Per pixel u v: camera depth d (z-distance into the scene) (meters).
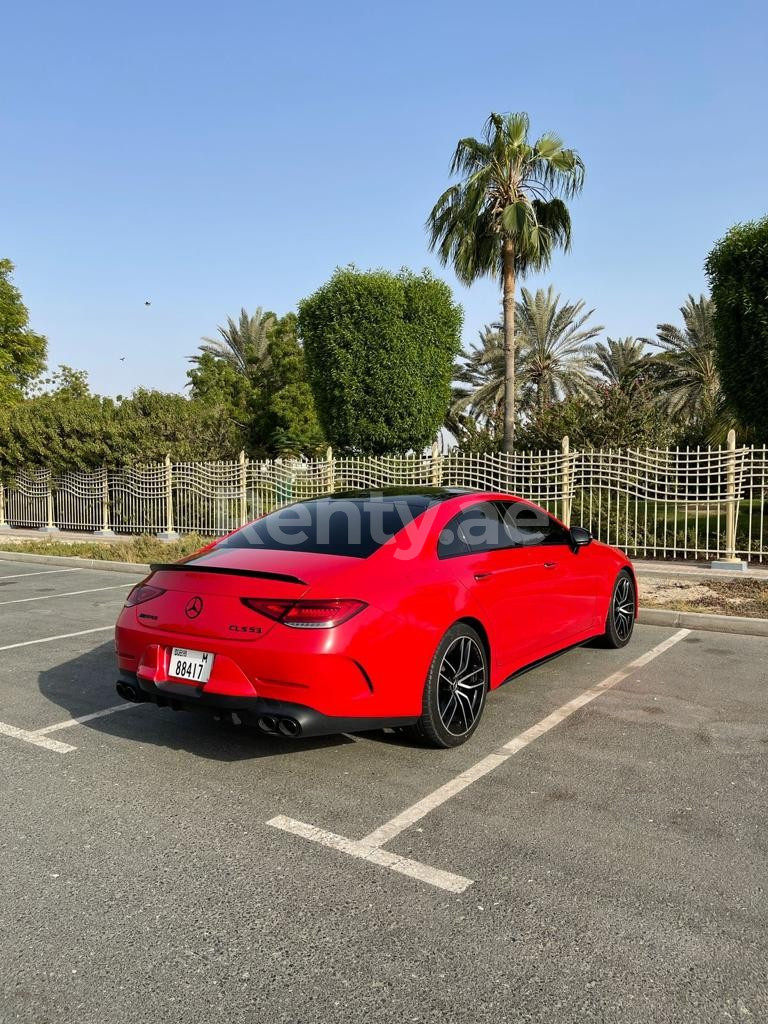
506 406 17.19
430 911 2.61
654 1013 2.11
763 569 10.65
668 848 3.04
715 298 12.17
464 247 17.11
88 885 2.80
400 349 16.86
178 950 2.41
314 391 17.97
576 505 12.79
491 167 16.84
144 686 3.93
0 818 3.36
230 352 40.34
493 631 4.45
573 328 34.31
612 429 16.31
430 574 4.08
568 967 2.30
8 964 2.35
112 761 4.03
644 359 31.36
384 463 13.49
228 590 3.74
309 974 2.29
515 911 2.60
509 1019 2.09
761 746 4.17
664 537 11.34
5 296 30.48
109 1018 2.11
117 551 13.66
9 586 10.72
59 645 6.78
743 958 2.34
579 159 16.80
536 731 4.43
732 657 6.18
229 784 3.71
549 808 3.41
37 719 4.72
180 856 3.01
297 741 4.30
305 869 2.91
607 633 6.29
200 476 16.03
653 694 5.14
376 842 3.11
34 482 19.67
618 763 3.94
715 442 15.43
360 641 3.57
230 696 3.60
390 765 3.94
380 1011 2.13
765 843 3.07
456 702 4.16
